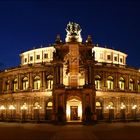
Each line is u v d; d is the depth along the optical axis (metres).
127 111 93.88
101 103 89.31
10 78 99.50
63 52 84.69
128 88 96.00
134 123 78.94
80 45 84.50
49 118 88.06
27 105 91.69
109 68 91.62
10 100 97.31
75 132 55.03
